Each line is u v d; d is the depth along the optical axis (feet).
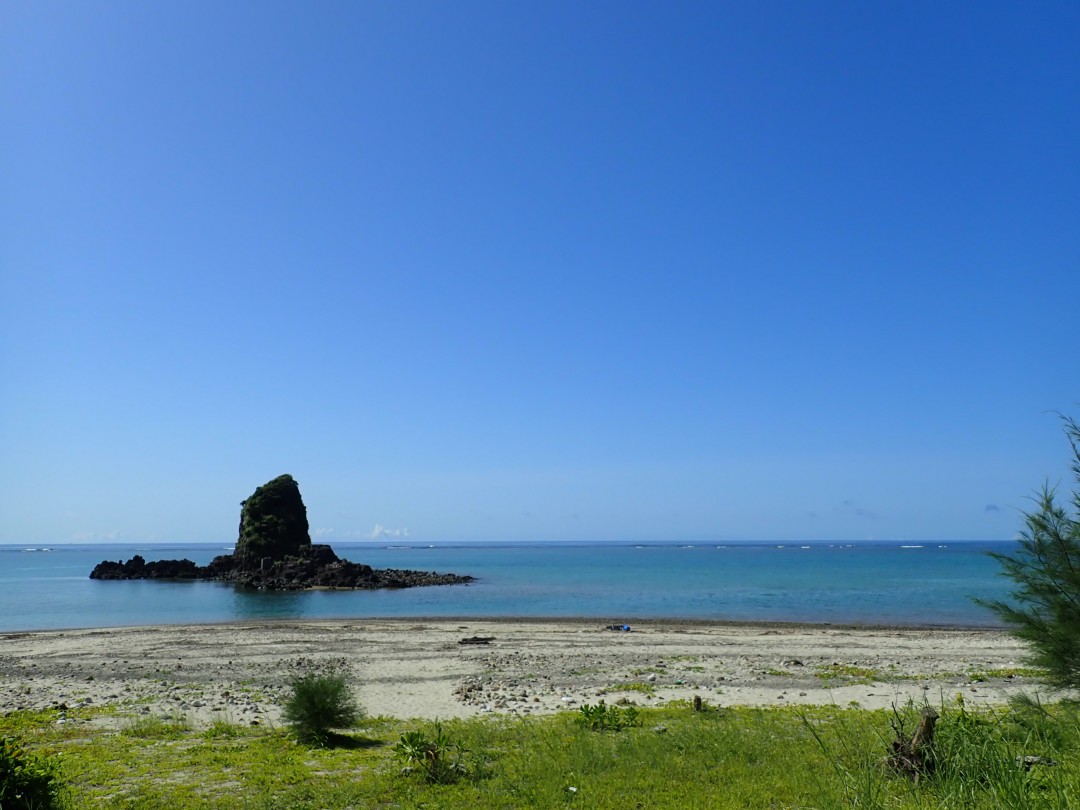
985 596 217.97
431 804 34.45
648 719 55.93
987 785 28.09
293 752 46.24
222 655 103.91
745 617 171.12
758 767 39.06
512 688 76.28
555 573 388.98
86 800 35.55
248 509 362.33
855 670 84.64
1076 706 36.09
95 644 119.75
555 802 33.99
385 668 90.68
